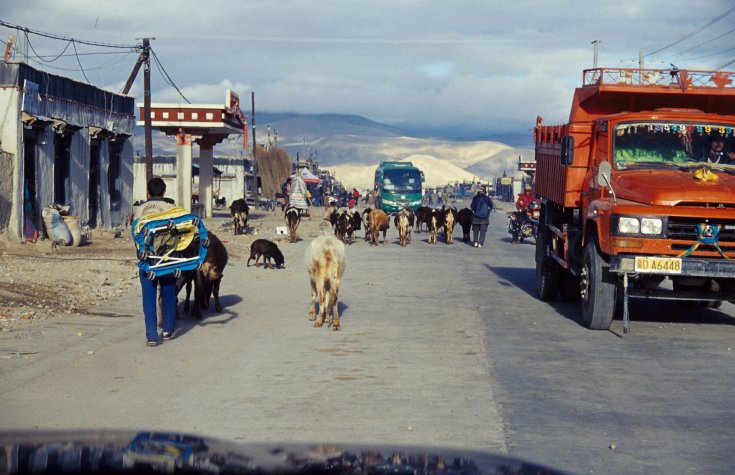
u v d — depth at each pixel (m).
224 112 44.44
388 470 1.68
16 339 10.33
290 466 1.62
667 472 5.64
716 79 14.04
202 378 8.62
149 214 10.54
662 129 13.59
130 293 15.39
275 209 66.19
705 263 11.43
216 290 13.55
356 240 35.34
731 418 7.17
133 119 33.25
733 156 13.46
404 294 16.39
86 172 28.06
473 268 22.41
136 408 7.27
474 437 6.43
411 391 8.09
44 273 16.64
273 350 10.30
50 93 24.78
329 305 14.22
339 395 7.89
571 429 6.73
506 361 9.70
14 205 21.70
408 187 59.84
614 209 11.59
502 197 127.88
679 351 10.51
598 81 14.21
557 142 15.55
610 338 11.48
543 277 15.60
